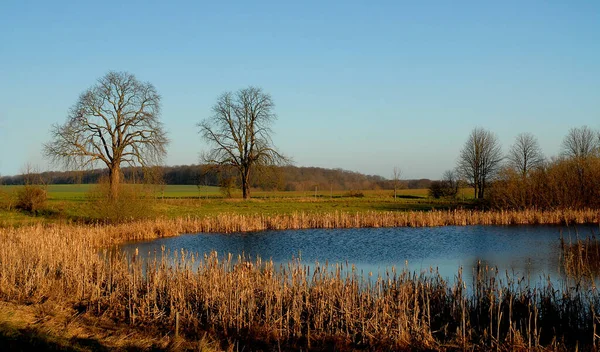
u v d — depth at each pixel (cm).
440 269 1914
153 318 1118
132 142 4378
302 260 2161
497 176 4603
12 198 3816
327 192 7844
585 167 4188
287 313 1034
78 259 1505
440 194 6153
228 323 1070
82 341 945
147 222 3106
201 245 2653
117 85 4409
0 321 1013
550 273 1736
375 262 2098
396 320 1015
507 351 912
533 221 3644
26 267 1480
